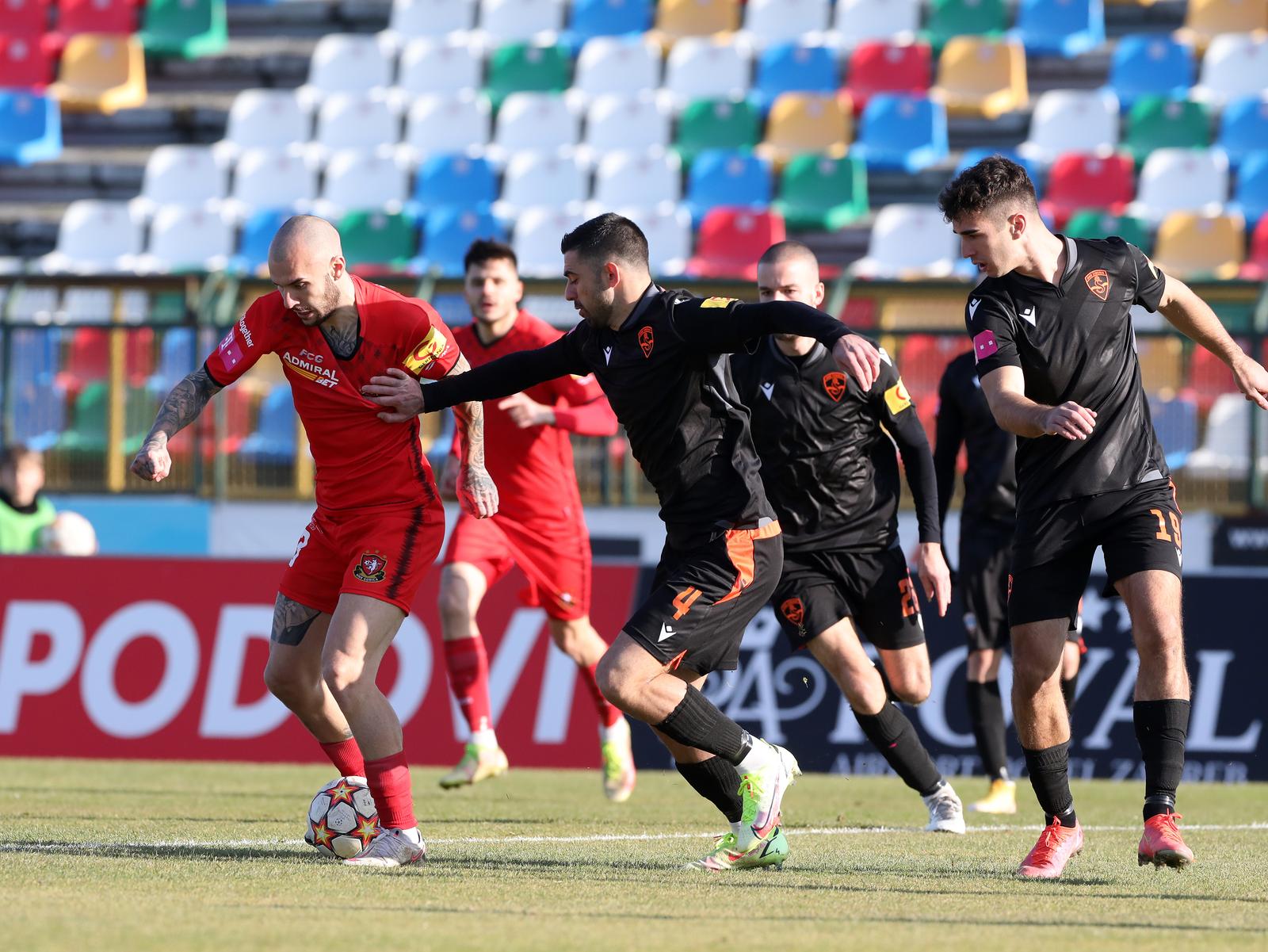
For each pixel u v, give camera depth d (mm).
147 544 41750
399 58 63875
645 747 33906
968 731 32531
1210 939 11961
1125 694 32156
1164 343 40375
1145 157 56531
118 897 13406
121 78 62812
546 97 61188
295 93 63281
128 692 33688
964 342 40094
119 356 42125
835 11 65375
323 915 12469
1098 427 16000
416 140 60312
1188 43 62062
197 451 41875
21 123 60031
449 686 33312
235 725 33406
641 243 15750
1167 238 51531
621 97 62375
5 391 42281
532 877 15320
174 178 57812
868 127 58906
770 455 20109
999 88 60406
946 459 25766
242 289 43156
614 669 15680
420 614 33469
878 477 20469
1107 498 15898
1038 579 16109
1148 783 15469
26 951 10531
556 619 26469
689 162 59125
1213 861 18094
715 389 15766
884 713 20969
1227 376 40062
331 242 16156
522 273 53094
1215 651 32281
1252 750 31953
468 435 17469
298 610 17094
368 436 16438
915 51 61625
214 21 65125
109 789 26828
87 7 65562
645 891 14398
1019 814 25219
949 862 17453
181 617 33812
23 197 60188
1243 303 41500
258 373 45594
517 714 33156
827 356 19812
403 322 16484
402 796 16375
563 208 57094
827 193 56031
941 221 52844
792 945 11297
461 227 54250
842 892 14633
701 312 15328
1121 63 60688
